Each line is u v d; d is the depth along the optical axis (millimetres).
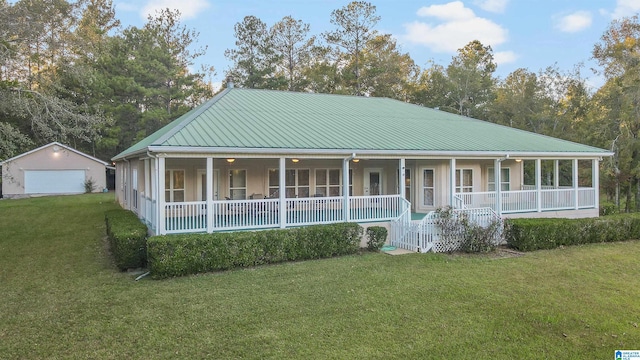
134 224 12070
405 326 6457
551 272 9734
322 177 16828
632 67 23344
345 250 11789
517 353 5574
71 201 25344
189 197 14914
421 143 14539
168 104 36844
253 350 5688
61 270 10406
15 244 13508
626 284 8766
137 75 35500
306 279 9148
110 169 39062
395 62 41844
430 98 44031
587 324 6520
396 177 18156
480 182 18406
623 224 14258
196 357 5516
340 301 7633
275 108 16625
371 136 14500
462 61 45625
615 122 23203
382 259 11164
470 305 7387
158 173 10703
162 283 9008
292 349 5703
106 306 7570
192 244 9656
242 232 10719
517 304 7438
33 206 22562
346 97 21031
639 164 21594
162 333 6293
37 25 12961
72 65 14570
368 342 5898
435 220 12484
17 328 6605
